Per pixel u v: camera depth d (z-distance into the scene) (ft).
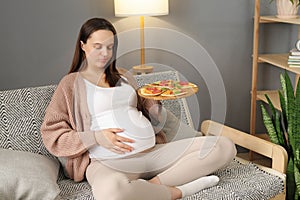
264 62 11.12
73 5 10.05
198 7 10.55
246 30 10.89
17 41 9.96
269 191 6.67
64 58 10.28
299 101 7.84
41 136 7.25
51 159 7.14
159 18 10.43
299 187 7.57
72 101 6.94
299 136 7.88
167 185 6.65
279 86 11.28
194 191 6.53
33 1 9.84
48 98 7.53
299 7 10.62
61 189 6.72
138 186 6.09
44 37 10.07
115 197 5.90
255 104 10.65
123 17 10.32
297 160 7.84
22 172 6.19
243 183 6.71
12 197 6.04
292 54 9.29
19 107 7.27
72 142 6.79
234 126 11.37
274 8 10.82
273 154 7.11
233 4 10.69
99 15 10.23
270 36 10.98
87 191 6.59
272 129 8.33
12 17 9.82
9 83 10.14
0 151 6.63
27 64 10.13
